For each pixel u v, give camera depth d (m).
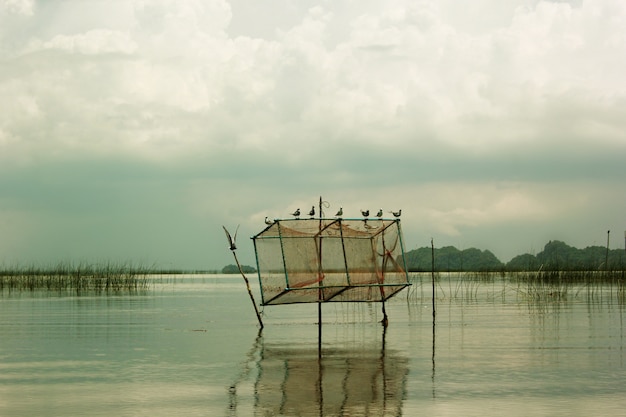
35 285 61.34
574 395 15.07
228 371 18.14
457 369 18.31
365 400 14.60
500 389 15.68
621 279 51.19
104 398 14.96
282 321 32.41
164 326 29.78
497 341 23.98
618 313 35.19
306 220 27.31
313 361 19.73
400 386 16.05
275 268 27.08
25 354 21.36
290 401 14.55
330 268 27.31
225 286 79.25
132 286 63.81
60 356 20.91
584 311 36.59
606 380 16.73
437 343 23.62
